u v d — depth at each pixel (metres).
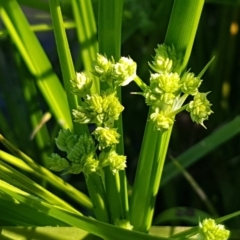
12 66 0.32
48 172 0.18
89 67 0.19
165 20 0.26
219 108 0.29
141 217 0.16
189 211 0.21
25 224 0.15
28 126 0.29
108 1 0.14
